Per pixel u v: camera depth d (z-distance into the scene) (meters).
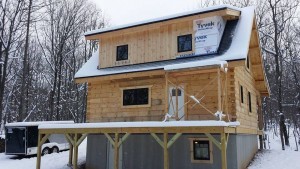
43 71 41.75
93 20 39.66
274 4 27.20
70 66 36.94
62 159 17.86
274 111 40.72
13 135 20.89
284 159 16.12
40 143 14.43
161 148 14.29
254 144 18.09
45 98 42.66
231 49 13.78
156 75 15.01
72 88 38.22
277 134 36.59
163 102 14.82
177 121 11.75
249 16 15.62
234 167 12.66
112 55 17.09
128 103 15.78
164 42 15.70
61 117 37.06
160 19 15.44
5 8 27.73
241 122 14.14
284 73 35.88
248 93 16.98
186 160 13.55
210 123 11.07
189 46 15.01
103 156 15.80
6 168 16.62
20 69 36.84
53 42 34.41
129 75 15.00
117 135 12.97
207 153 13.22
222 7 14.19
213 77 13.80
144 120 15.12
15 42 31.42
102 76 15.74
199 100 13.27
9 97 37.56
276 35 26.53
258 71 19.06
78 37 37.28
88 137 16.34
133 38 16.69
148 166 14.49
